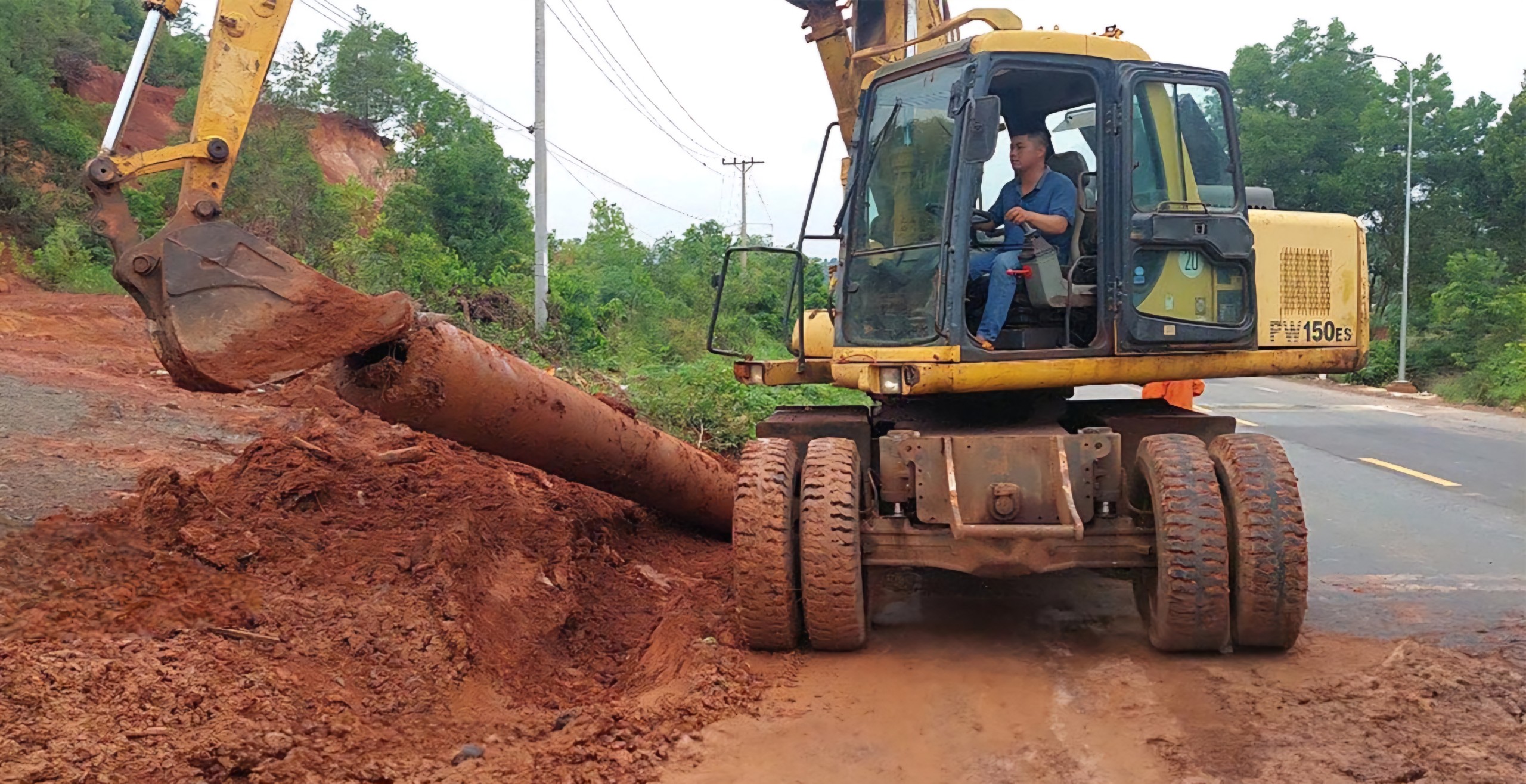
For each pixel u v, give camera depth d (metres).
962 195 5.59
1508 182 34.03
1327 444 14.48
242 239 4.77
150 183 25.88
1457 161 34.62
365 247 21.61
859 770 4.13
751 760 4.22
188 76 44.38
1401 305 32.81
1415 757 4.12
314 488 6.41
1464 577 7.12
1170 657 5.37
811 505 5.34
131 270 4.61
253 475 6.53
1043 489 5.34
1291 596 5.09
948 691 4.95
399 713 4.50
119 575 4.86
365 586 5.35
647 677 5.44
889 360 5.87
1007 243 6.01
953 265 5.59
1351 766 4.06
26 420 8.33
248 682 4.23
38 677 3.81
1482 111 35.44
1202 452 5.31
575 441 6.60
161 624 4.55
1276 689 4.89
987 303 5.89
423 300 19.84
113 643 4.27
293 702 4.25
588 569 6.97
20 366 11.05
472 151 28.34
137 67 4.78
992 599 6.59
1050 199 6.04
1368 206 35.88
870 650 5.58
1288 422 17.84
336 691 4.46
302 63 29.34
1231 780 3.97
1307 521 9.17
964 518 5.38
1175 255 6.00
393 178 38.78
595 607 6.54
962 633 5.87
